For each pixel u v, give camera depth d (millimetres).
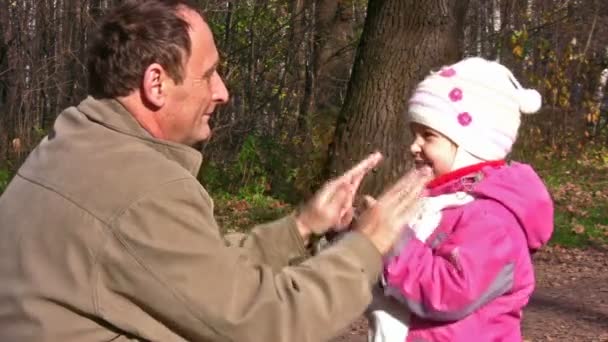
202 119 2424
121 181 2199
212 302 2152
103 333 2180
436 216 3000
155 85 2311
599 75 21766
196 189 2248
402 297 2869
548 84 18094
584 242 11445
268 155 14281
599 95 22156
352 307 2260
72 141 2299
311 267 2273
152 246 2146
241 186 14016
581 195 15992
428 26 9766
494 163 3121
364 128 9836
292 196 13570
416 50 9750
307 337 2193
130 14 2328
